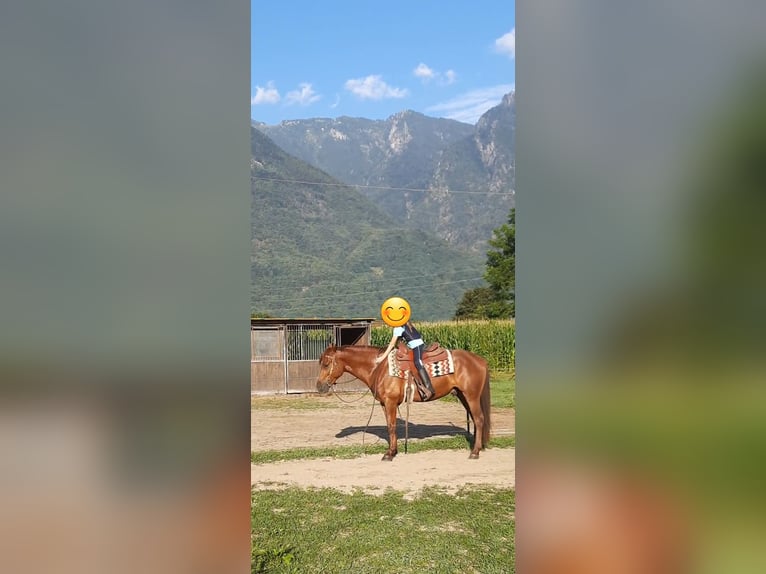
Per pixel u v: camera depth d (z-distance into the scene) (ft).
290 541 19.26
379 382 32.17
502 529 20.42
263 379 63.52
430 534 19.90
